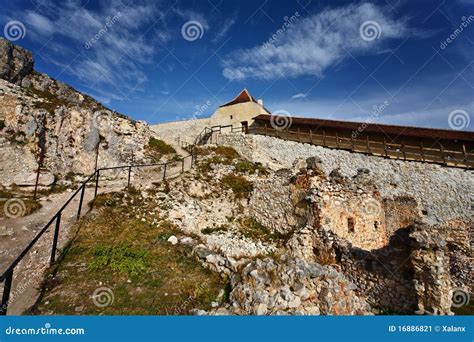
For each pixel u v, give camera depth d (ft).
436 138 65.26
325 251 30.12
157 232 29.84
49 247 24.40
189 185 44.16
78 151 51.67
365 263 26.12
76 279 20.20
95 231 27.81
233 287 19.35
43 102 53.26
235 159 66.54
